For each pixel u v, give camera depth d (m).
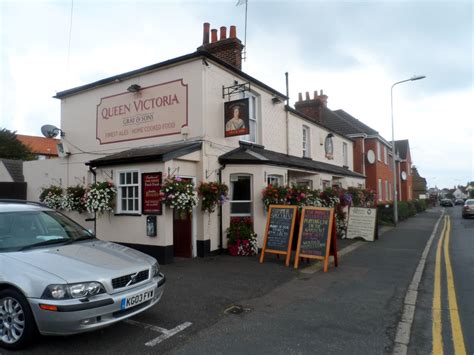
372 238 13.22
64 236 4.95
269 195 10.03
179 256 9.53
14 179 14.41
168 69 10.16
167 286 6.46
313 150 16.81
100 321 3.75
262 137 12.18
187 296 5.86
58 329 3.57
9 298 3.87
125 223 9.30
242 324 4.65
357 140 25.00
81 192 10.95
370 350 3.93
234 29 11.42
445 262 9.14
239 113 9.81
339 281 6.98
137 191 9.28
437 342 4.17
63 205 10.96
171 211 8.73
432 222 22.69
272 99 12.91
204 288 6.34
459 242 13.15
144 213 8.89
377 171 25.31
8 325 3.87
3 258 4.03
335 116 26.19
